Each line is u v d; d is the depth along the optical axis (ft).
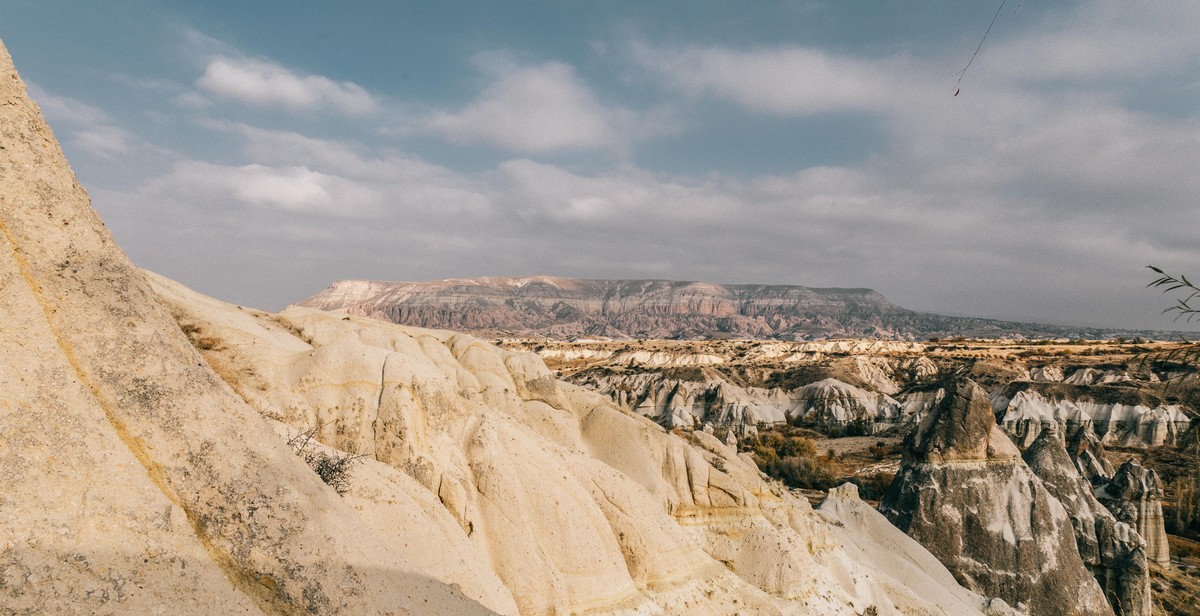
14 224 28.17
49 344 27.43
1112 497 205.57
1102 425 321.52
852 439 364.79
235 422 32.45
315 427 59.36
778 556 95.04
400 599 34.86
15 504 24.31
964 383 161.48
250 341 62.59
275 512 31.30
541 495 66.54
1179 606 168.14
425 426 62.23
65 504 25.40
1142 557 157.99
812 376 487.20
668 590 75.25
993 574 146.30
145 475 28.07
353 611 31.78
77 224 30.04
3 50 29.71
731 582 83.56
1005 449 157.48
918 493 156.97
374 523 47.19
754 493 108.17
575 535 66.44
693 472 98.68
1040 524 148.77
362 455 56.44
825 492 253.44
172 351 31.42
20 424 25.50
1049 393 345.31
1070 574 145.18
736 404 401.90
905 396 408.87
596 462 81.61
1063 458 179.83
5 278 27.17
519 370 101.04
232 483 30.50
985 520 150.82
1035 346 595.06
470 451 65.00
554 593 61.72
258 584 29.63
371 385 61.46
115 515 26.40
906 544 141.18
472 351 99.40
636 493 80.89
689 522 95.91
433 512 54.08
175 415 29.94
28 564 23.68
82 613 23.99
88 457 26.63
